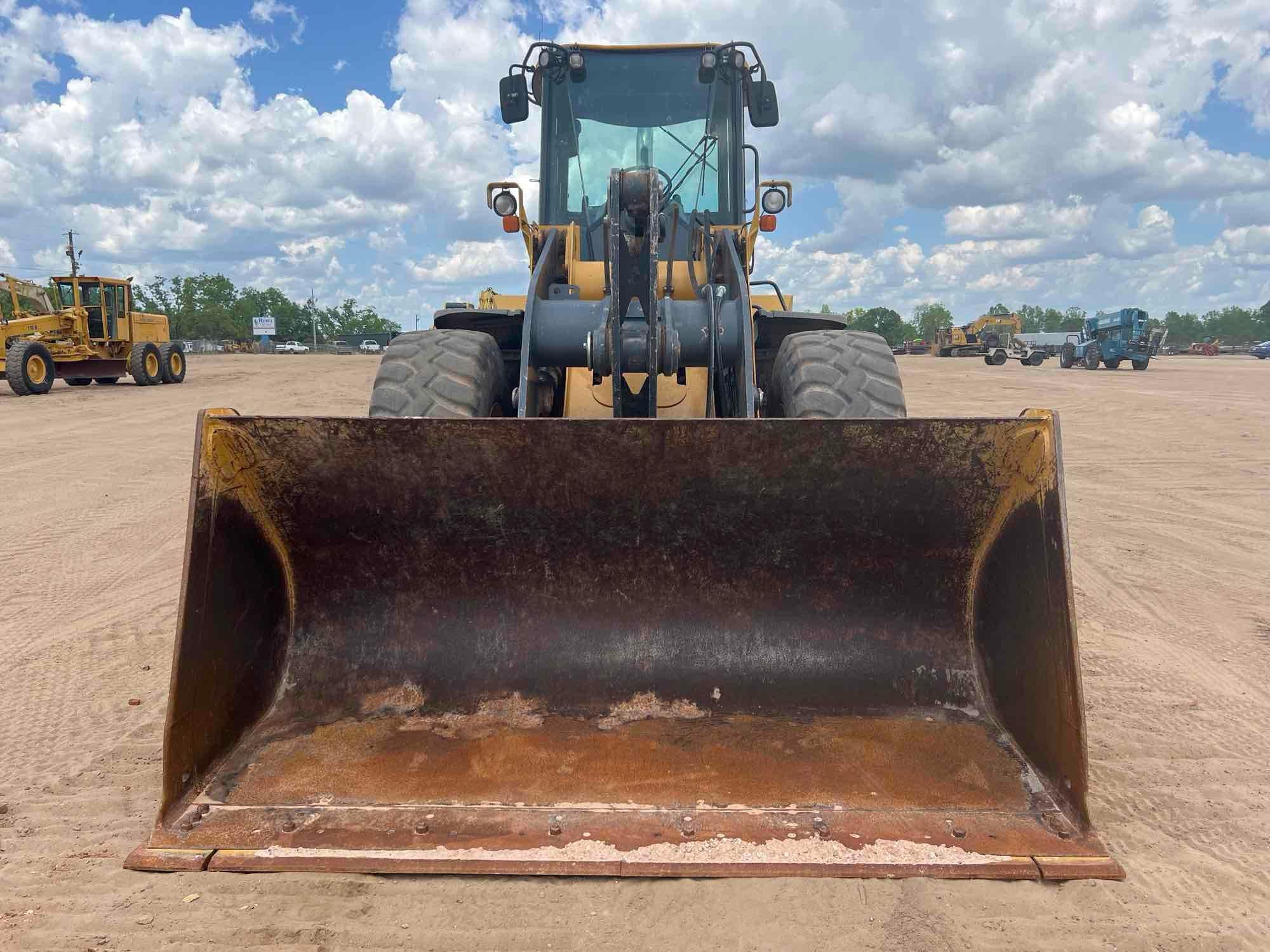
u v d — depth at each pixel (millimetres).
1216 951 2191
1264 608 5297
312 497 2982
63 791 3018
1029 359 40406
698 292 4863
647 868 2375
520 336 5062
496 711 3027
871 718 3004
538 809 2586
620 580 3145
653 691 3074
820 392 3859
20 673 4152
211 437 2723
